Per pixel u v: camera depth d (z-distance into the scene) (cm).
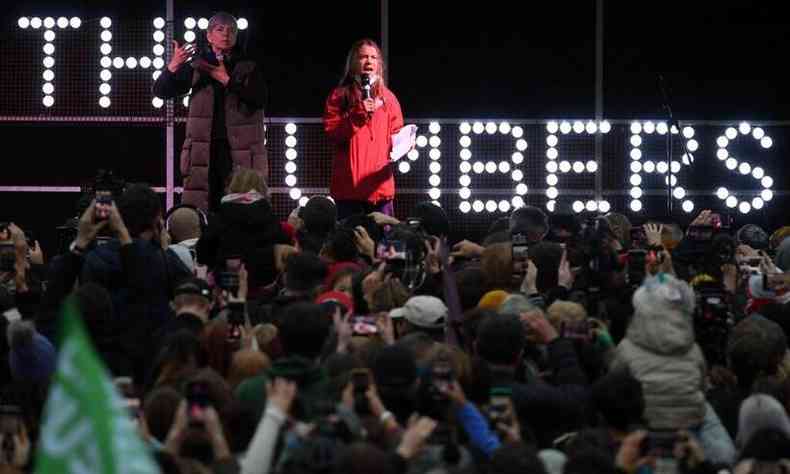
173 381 1199
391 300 1413
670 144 2247
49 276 1397
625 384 1157
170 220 1792
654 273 1505
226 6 2364
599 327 1334
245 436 1086
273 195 2366
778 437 1112
